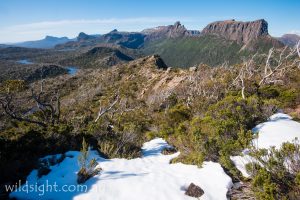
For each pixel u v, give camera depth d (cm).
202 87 2127
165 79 4297
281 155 533
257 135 689
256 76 2175
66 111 2580
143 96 4219
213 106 1080
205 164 675
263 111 966
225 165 620
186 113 1446
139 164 734
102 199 516
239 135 701
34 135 840
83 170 605
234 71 2481
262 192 478
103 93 5091
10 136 905
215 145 701
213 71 3061
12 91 1521
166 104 2191
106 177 614
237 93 1597
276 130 770
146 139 1162
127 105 2759
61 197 530
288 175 513
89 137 948
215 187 556
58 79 10262
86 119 1516
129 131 1081
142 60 7538
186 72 4291
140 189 554
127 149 889
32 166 677
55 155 757
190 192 538
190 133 940
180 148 869
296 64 2123
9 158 692
